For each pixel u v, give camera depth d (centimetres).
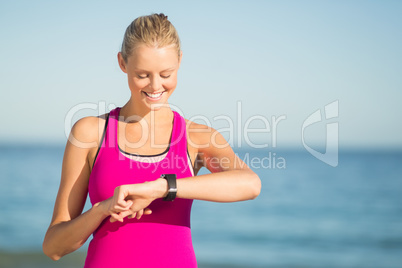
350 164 13338
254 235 4003
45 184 7431
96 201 431
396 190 6994
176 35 414
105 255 427
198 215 4722
